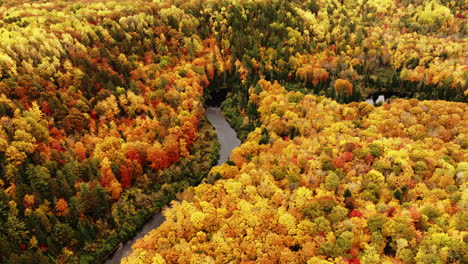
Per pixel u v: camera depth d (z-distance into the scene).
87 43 144.50
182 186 117.25
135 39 164.75
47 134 107.19
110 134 119.38
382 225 80.88
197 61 171.38
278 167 103.12
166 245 86.25
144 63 160.38
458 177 93.25
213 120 155.50
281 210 88.56
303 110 136.00
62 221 96.94
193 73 162.62
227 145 139.38
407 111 131.62
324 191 93.19
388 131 119.69
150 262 82.69
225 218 90.44
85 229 96.69
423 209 83.31
